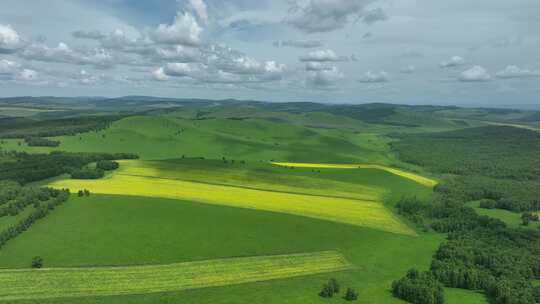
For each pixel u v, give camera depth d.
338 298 81.75
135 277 87.25
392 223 134.50
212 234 113.44
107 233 110.19
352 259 104.56
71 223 116.69
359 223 131.38
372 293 85.19
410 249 113.12
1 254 95.00
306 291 83.94
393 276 95.31
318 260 102.50
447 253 106.56
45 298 76.00
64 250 98.44
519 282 90.06
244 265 96.69
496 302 84.62
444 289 90.56
